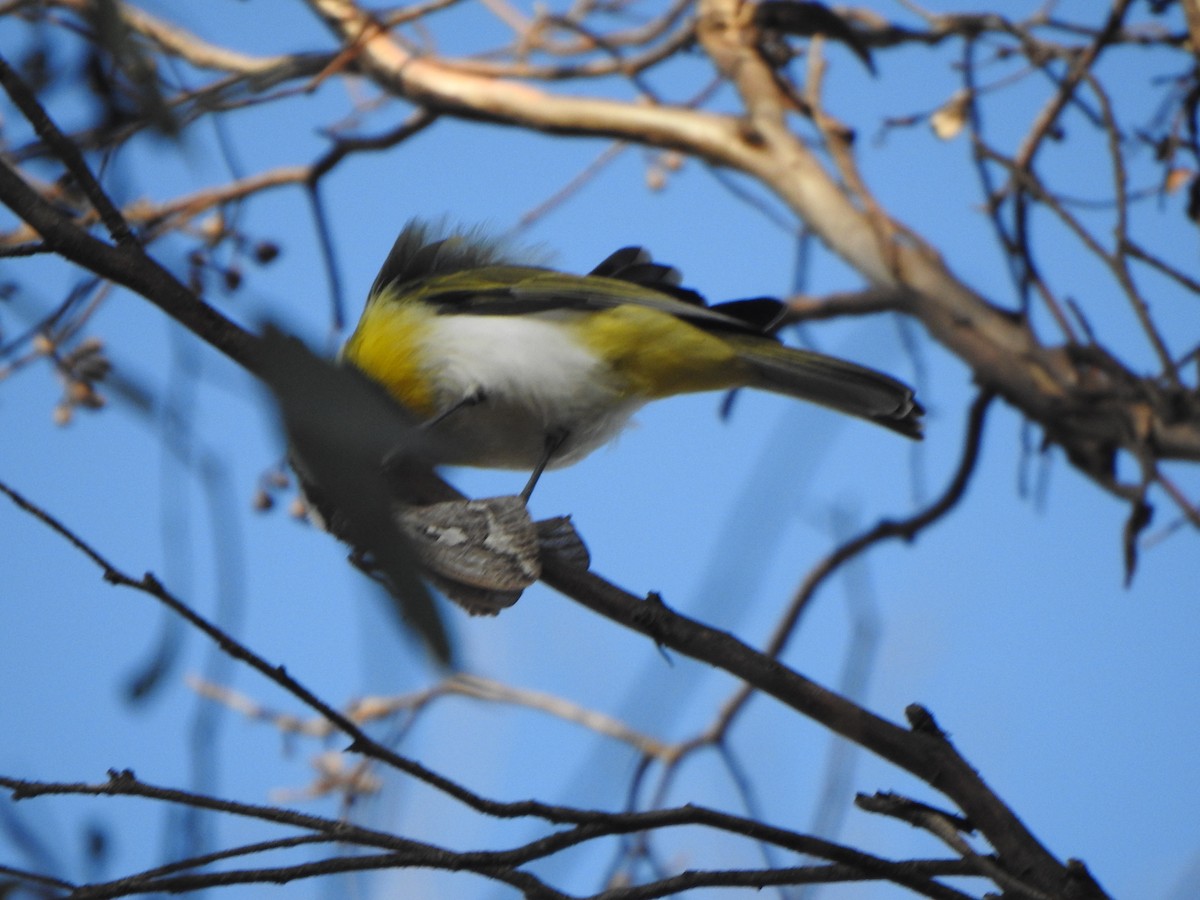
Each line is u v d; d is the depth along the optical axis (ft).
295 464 9.14
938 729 19.60
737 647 19.89
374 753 16.81
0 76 18.33
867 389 29.73
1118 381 34.53
